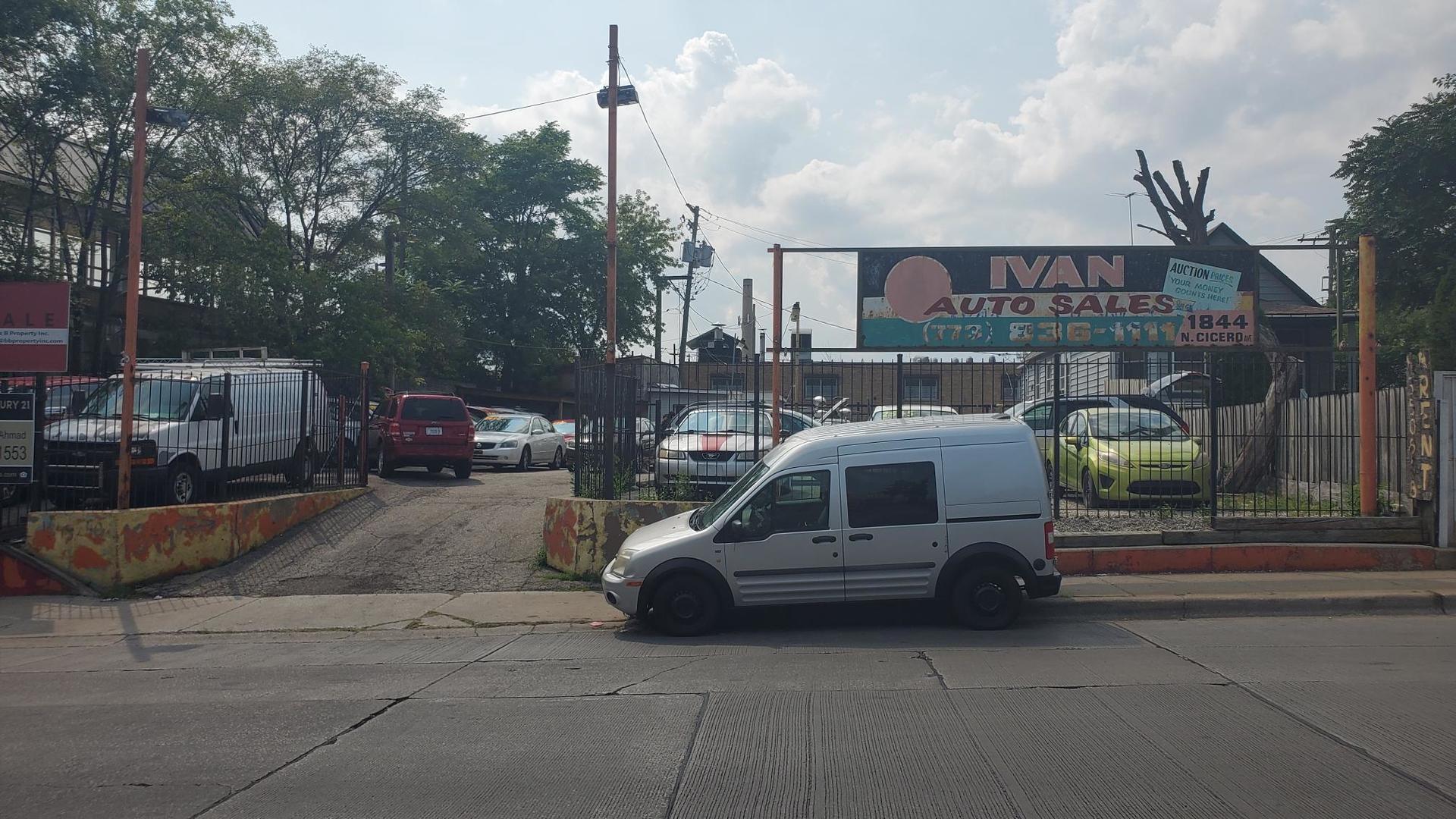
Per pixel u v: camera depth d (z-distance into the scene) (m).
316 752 6.02
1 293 12.37
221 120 31.39
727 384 14.49
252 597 11.65
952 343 12.98
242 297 30.11
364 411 17.08
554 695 7.31
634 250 52.22
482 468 24.78
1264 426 14.37
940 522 9.33
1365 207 29.67
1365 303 12.27
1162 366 13.77
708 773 5.45
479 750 5.97
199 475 14.45
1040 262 12.91
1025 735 6.00
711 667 8.13
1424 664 7.72
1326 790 4.98
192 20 30.11
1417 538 11.89
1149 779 5.19
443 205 38.00
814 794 5.08
